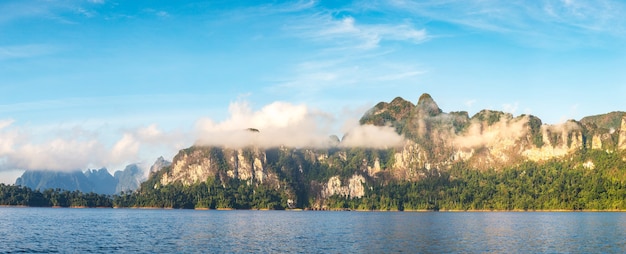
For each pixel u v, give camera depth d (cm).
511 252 12788
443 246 14150
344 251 13138
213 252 13062
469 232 19188
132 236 17612
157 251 13300
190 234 18550
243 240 16200
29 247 14275
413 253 12650
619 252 12669
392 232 19438
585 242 14975
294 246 14362
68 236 17600
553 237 16688
